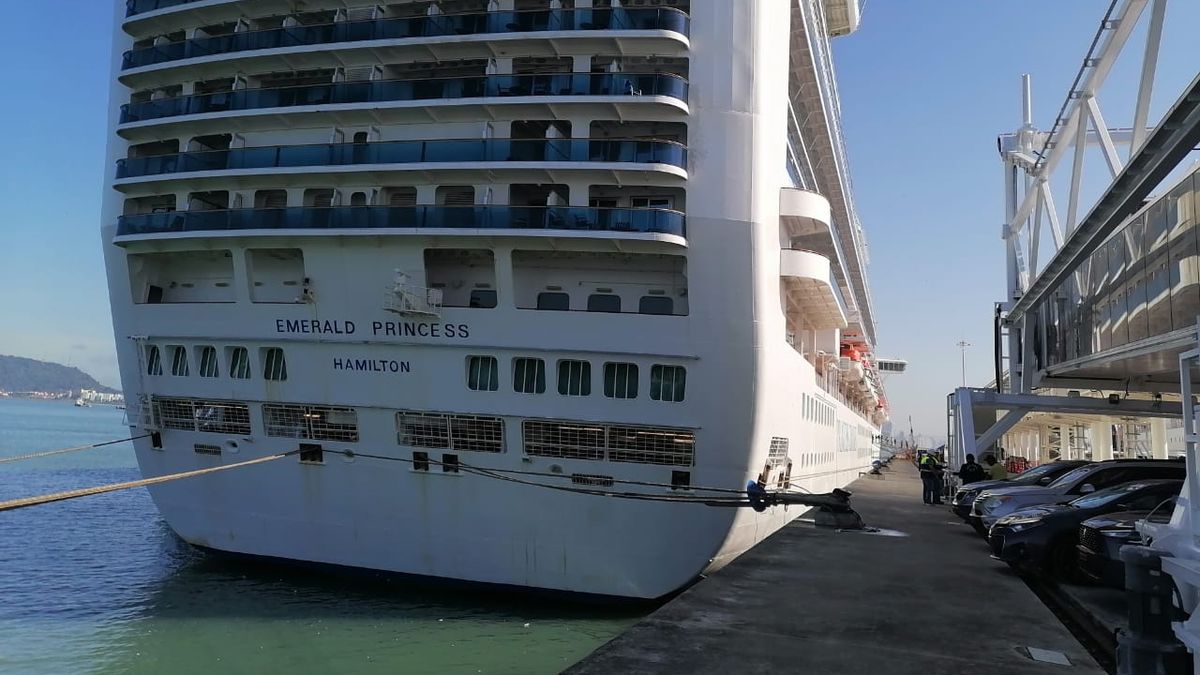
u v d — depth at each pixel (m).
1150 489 12.82
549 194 18.84
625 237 17.30
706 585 11.17
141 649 15.79
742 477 17.91
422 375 18.34
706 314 17.59
